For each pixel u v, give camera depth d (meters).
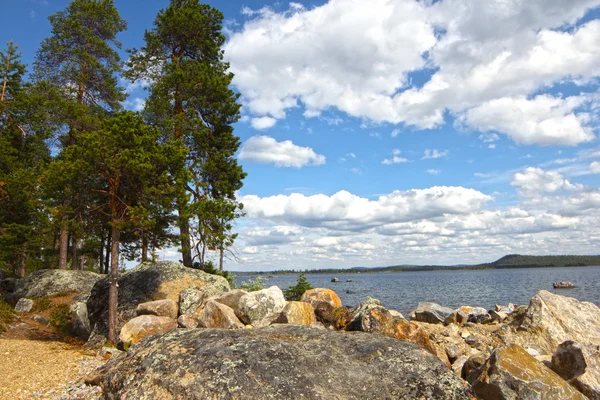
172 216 20.41
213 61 29.05
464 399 7.34
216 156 25.77
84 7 30.39
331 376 7.47
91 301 20.88
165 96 25.59
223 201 24.38
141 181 17.53
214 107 26.23
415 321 17.22
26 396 10.05
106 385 8.00
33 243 27.77
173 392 7.12
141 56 27.22
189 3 28.28
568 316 15.32
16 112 28.80
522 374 8.58
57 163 17.12
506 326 15.27
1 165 27.06
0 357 14.32
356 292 63.12
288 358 7.84
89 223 18.59
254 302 16.33
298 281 25.05
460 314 16.62
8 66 30.62
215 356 7.80
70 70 29.72
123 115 17.70
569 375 9.82
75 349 17.08
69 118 27.52
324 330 9.71
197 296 18.58
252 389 7.01
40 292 26.42
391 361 8.02
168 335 9.07
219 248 23.98
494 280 107.62
